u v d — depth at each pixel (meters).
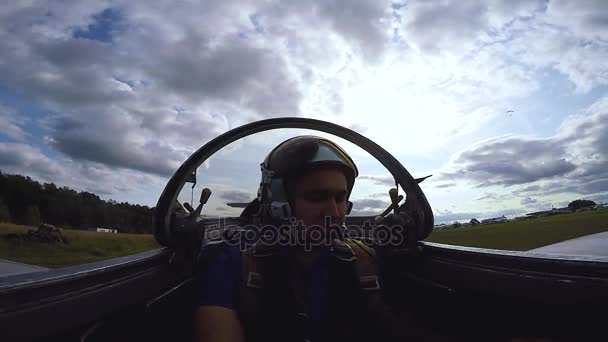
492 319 1.56
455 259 1.72
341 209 1.31
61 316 1.08
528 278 1.30
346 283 1.33
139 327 1.63
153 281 1.79
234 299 1.24
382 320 1.36
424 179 2.00
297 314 1.18
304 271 1.33
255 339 1.18
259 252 1.29
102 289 1.33
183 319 1.81
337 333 1.27
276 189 1.36
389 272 1.93
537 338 1.30
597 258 1.11
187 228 2.01
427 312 1.82
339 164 1.28
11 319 0.89
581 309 1.11
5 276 1.04
